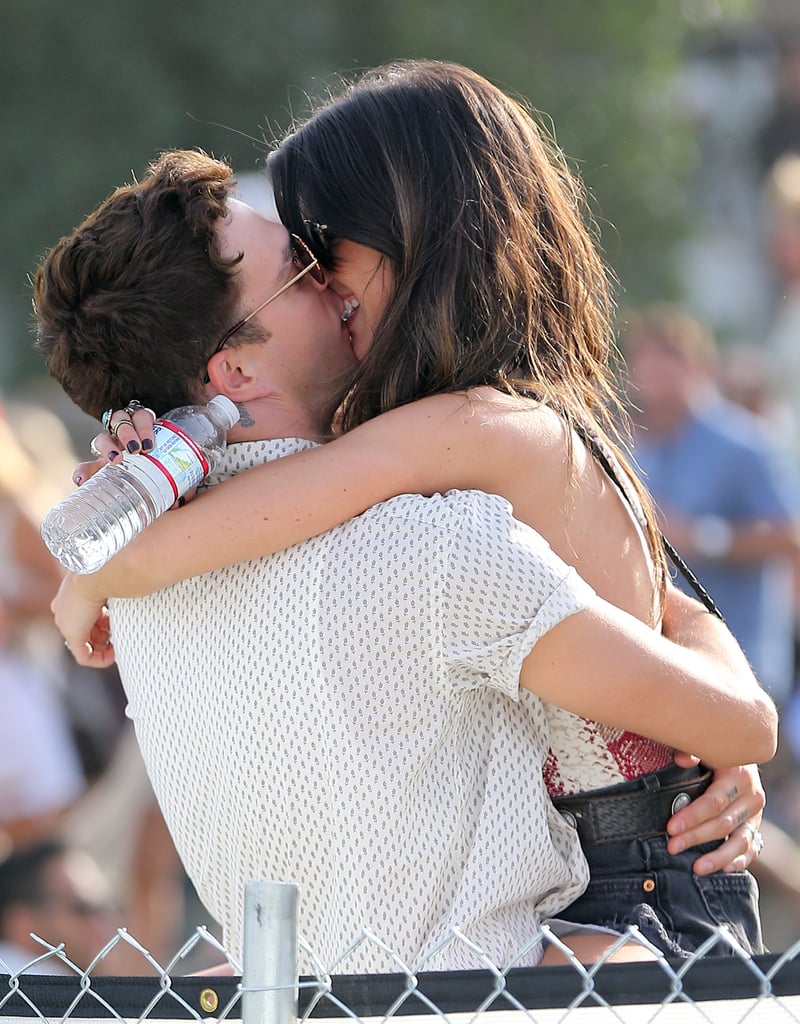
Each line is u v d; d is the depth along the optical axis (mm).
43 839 13953
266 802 5441
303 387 5832
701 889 5836
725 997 4500
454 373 5672
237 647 5465
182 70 38812
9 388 37531
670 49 46750
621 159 43875
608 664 5324
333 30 39562
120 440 5395
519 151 5957
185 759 5730
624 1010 4793
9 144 37312
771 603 18875
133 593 5648
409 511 5285
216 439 5570
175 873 16906
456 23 40969
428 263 5684
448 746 5383
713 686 5590
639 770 5801
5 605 15008
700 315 46812
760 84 50844
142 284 5594
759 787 6031
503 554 5203
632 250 44594
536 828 5469
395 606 5219
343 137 5797
